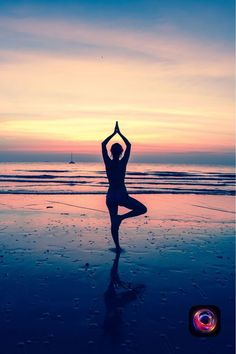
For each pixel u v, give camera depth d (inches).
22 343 142.0
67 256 276.2
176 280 223.8
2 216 462.3
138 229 388.5
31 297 191.5
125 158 286.4
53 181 1258.0
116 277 227.9
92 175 1838.1
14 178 1440.7
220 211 541.6
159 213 510.3
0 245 308.3
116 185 285.4
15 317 166.1
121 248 303.4
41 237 340.8
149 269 246.8
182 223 430.0
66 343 142.6
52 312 172.6
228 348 140.4
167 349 139.3
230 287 211.6
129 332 153.0
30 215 472.1
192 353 136.6
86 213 494.0
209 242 331.0
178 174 2124.8
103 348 139.3
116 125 289.4
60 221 428.1
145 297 193.9
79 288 207.0
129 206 288.4
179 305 183.0
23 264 253.1
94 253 286.5
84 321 163.2
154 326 159.0
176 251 297.1
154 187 1046.4
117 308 178.4
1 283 213.2
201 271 243.3
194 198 725.9
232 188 1038.4
